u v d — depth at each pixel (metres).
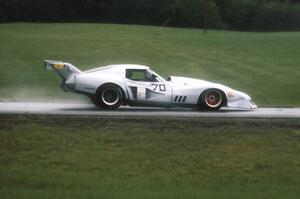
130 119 28.44
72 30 123.38
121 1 177.62
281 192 18.92
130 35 114.56
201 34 125.38
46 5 171.38
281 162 22.97
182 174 21.38
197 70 70.31
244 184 20.47
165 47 95.12
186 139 24.83
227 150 23.97
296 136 26.34
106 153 23.11
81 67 74.06
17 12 168.75
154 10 176.88
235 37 117.94
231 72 68.12
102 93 31.75
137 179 20.50
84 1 175.38
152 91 32.28
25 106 34.81
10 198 16.72
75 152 23.09
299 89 55.06
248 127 27.67
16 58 78.44
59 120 27.59
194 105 32.84
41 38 104.44
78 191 17.97
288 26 183.75
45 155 22.73
